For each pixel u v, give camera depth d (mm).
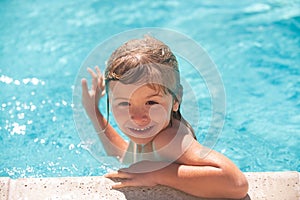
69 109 5223
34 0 7422
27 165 4395
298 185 3584
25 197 3482
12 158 4500
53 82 5672
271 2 7172
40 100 5363
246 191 3416
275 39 6359
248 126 4992
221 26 6691
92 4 7285
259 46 6242
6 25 6840
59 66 5965
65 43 6434
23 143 4711
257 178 3648
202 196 3443
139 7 7195
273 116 5121
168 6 7203
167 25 6758
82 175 4242
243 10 7035
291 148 4699
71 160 4457
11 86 5598
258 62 5945
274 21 6730
